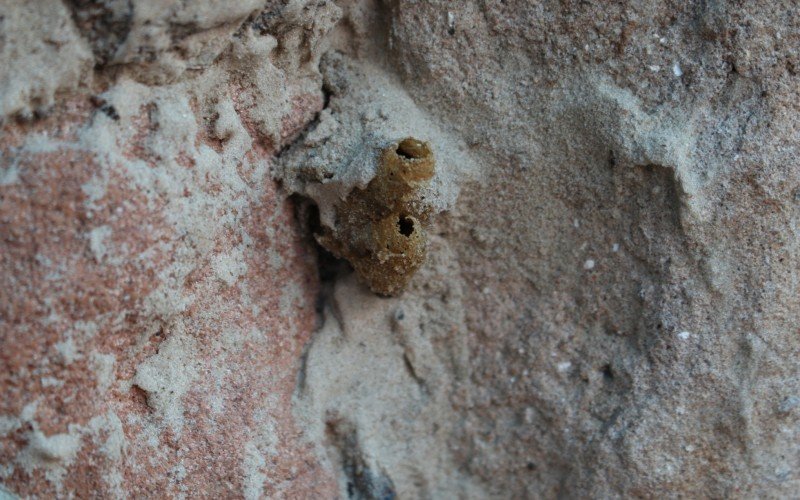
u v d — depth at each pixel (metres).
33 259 0.14
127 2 0.14
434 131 0.17
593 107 0.17
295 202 0.17
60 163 0.14
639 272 0.17
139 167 0.15
